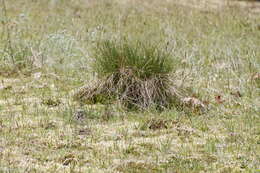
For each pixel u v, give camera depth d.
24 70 19.25
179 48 21.59
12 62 19.58
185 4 37.34
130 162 11.69
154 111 15.09
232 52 21.44
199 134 13.61
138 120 14.53
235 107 15.96
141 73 15.74
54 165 11.43
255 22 30.19
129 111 15.21
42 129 13.50
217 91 17.27
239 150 12.57
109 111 14.86
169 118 14.66
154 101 15.46
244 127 14.18
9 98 16.09
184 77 17.47
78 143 12.63
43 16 29.75
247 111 15.51
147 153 12.25
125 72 15.74
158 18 30.53
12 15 29.66
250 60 20.28
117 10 33.00
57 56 20.27
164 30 25.95
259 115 15.16
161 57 16.08
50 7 32.91
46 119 14.24
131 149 12.38
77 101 15.97
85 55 19.83
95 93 15.92
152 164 11.64
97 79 16.38
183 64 19.80
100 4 35.09
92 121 14.25
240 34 26.62
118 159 11.87
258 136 13.49
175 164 11.69
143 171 11.30
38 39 22.70
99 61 16.36
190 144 12.88
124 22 27.75
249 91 17.20
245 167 11.63
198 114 15.12
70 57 20.31
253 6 38.56
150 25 28.03
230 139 13.24
